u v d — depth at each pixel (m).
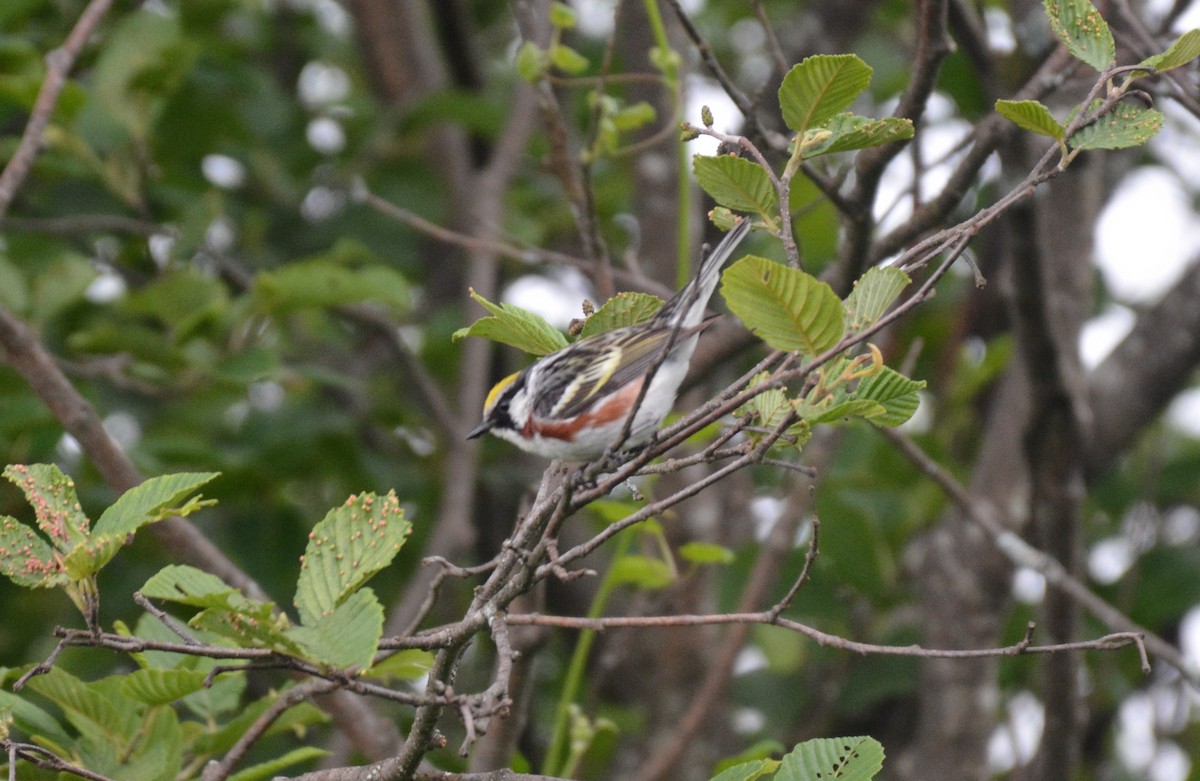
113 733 7.45
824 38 14.45
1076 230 12.45
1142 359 12.62
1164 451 15.03
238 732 7.78
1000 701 14.38
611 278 10.40
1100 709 13.77
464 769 11.32
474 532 13.44
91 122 12.78
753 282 5.48
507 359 16.38
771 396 6.21
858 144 6.55
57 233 14.01
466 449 13.86
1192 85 9.91
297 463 13.40
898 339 14.99
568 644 14.80
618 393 8.55
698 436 8.76
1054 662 11.03
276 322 14.27
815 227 12.41
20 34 14.14
